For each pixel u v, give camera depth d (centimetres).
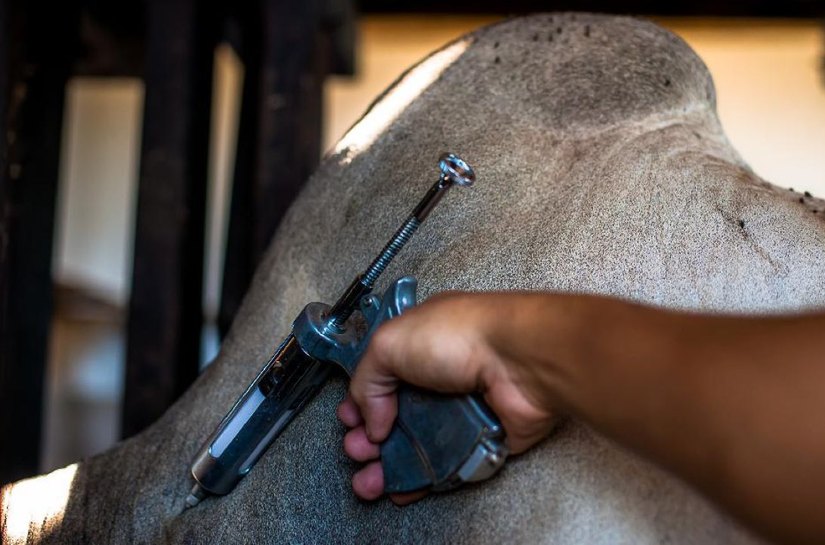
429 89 98
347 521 78
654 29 97
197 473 83
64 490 95
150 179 206
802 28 427
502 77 95
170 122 207
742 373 47
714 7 349
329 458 80
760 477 46
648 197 80
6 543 93
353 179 96
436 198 71
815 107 438
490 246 83
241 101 246
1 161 181
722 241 76
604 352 54
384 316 71
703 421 48
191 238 209
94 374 458
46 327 211
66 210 456
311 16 223
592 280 77
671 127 89
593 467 68
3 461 204
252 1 241
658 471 67
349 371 73
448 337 62
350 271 91
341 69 316
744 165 91
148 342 203
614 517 67
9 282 203
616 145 86
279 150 221
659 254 77
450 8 350
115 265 455
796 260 74
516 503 70
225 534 83
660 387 51
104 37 265
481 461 65
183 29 209
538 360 58
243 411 80
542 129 89
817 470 45
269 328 95
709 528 65
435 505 74
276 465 83
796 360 46
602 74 92
